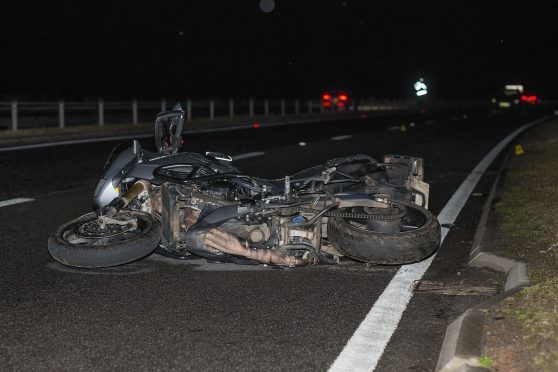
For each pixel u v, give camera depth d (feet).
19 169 44.29
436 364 14.65
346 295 19.60
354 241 20.27
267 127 92.79
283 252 20.85
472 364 13.52
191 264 22.66
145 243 20.16
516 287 18.08
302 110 157.48
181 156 22.33
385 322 17.37
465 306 18.54
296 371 14.37
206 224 20.35
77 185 38.91
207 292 19.79
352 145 67.67
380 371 14.35
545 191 33.40
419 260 20.39
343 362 14.83
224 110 136.98
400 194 23.45
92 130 73.92
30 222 29.09
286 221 20.62
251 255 20.45
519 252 22.62
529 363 13.24
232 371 14.38
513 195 33.86
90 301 18.92
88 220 21.79
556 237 23.56
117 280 20.88
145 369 14.47
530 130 92.22
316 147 64.59
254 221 20.59
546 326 14.67
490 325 15.23
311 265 21.50
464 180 44.16
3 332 16.53
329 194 20.81
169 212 20.99
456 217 31.73
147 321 17.38
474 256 23.52
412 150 64.28
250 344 15.85
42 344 15.79
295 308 18.45
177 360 14.94
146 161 22.30
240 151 58.90
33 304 18.63
